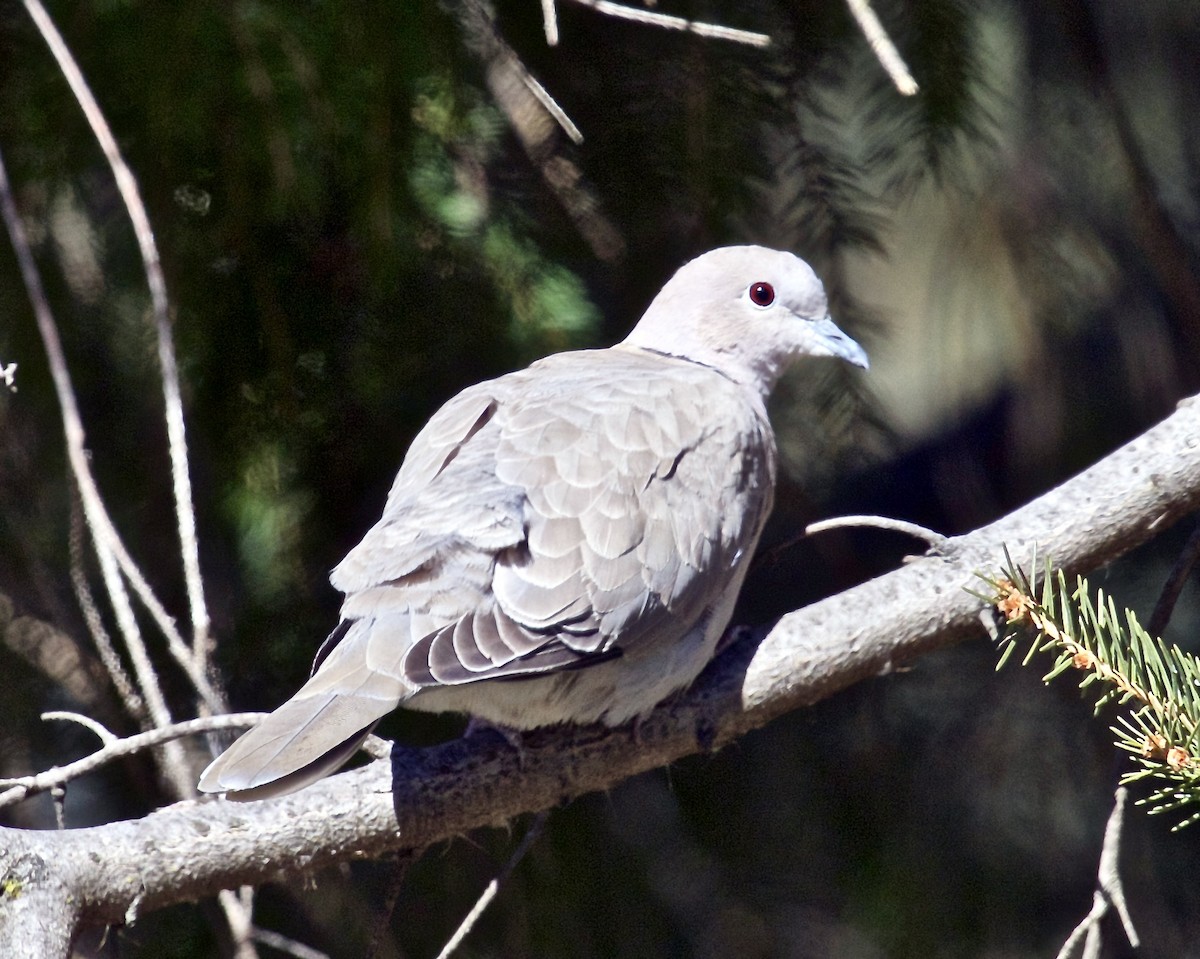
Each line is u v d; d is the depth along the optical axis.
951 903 9.36
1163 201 11.48
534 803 6.91
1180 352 11.13
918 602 7.02
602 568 6.93
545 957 8.91
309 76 7.91
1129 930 6.34
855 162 10.22
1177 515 7.04
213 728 6.37
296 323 8.71
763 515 7.93
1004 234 10.74
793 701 7.11
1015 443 11.16
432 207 8.27
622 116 9.12
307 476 8.98
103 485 9.09
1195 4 11.28
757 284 9.13
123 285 8.65
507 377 8.01
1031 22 10.79
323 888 8.80
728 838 9.42
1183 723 5.71
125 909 6.23
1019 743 9.78
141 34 7.84
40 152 8.35
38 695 9.23
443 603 6.57
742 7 8.98
